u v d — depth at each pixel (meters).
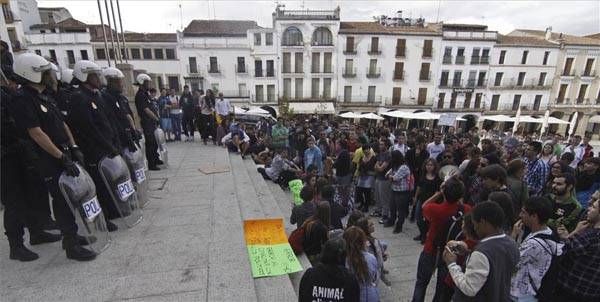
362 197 7.38
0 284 2.66
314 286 2.34
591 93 33.28
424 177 5.50
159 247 3.34
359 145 8.91
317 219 3.83
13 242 3.00
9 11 22.62
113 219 3.85
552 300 2.62
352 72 30.66
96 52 27.81
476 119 32.69
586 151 9.03
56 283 2.68
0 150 2.80
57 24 28.55
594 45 31.86
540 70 32.09
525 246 2.61
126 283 2.70
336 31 29.31
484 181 3.91
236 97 30.78
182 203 4.65
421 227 5.54
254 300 2.53
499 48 31.05
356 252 2.88
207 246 3.38
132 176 4.35
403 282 4.40
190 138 10.47
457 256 2.53
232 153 9.27
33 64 2.65
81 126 3.49
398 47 30.30
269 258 3.42
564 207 3.60
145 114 6.23
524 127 32.88
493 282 2.05
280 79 30.50
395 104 31.66
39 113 2.75
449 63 31.14
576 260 2.51
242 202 4.87
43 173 2.85
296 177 8.08
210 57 29.84
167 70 29.89
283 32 29.23
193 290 2.63
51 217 3.46
